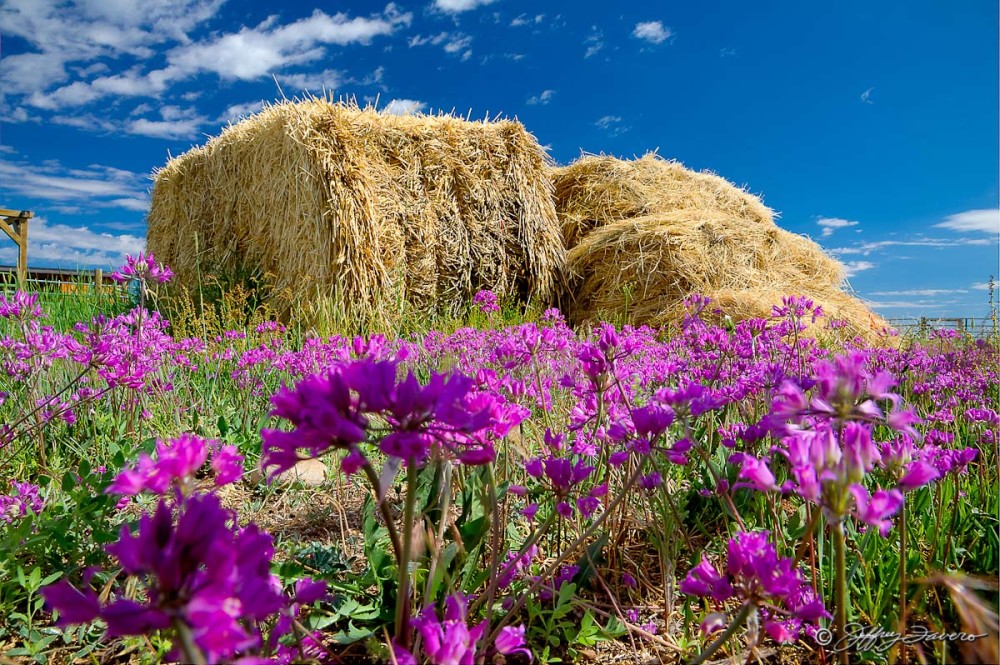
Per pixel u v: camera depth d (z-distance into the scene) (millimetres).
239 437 2678
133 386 2445
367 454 2479
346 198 7156
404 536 895
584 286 9453
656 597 1587
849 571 1437
